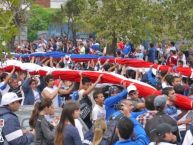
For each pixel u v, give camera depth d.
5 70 18.27
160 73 18.97
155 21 36.88
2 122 11.20
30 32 60.22
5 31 12.59
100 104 13.48
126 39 36.53
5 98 11.33
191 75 19.47
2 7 12.76
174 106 13.26
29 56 24.30
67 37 55.88
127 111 11.75
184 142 12.82
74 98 14.64
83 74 15.24
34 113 11.57
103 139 11.28
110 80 14.66
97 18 36.41
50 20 62.34
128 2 35.81
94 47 40.56
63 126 10.83
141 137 10.46
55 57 23.98
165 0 36.38
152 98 12.02
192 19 34.34
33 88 16.92
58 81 16.27
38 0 70.19
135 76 19.69
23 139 11.27
